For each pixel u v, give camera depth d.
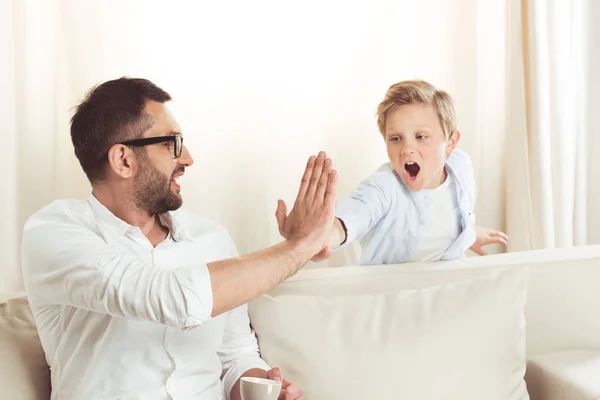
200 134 2.02
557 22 2.32
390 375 1.44
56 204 1.37
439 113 1.69
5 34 1.77
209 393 1.40
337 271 1.70
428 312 1.52
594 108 2.42
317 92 2.14
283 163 2.12
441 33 2.26
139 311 1.18
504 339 1.50
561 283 1.70
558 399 1.49
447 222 1.79
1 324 1.42
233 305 1.22
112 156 1.34
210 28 2.01
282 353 1.51
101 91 1.36
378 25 2.19
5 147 1.78
